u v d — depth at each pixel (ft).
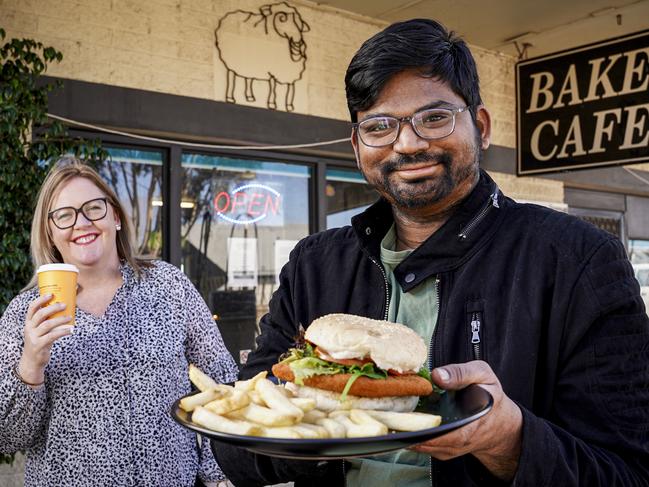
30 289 8.84
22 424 7.81
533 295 4.86
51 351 8.09
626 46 15.39
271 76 16.19
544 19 18.42
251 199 16.43
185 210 15.42
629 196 25.38
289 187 17.10
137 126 14.02
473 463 4.55
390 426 4.02
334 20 17.40
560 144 16.46
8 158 11.57
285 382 5.23
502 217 5.27
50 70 13.15
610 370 4.60
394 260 5.48
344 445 3.61
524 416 4.17
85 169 9.07
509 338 4.86
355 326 4.67
